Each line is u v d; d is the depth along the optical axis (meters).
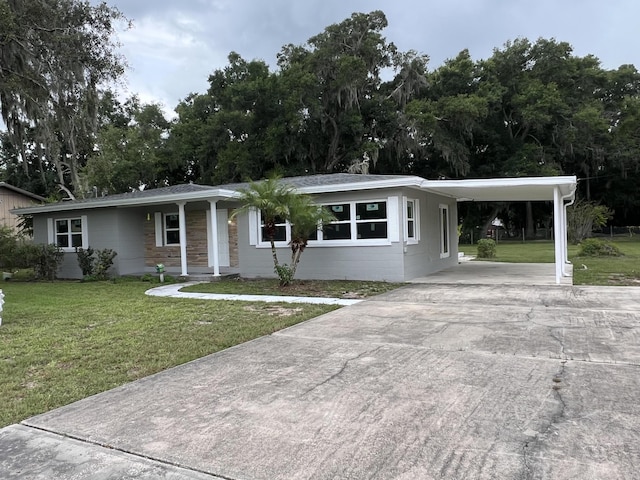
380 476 2.47
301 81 28.16
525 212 42.66
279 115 30.20
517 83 32.44
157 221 14.95
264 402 3.60
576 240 26.20
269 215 10.71
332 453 2.75
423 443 2.83
